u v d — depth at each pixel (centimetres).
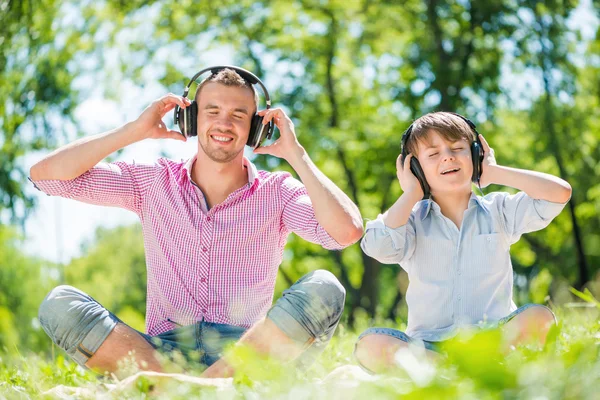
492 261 337
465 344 146
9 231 1722
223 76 345
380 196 1681
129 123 346
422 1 1492
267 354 289
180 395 206
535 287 1723
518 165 1516
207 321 330
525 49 1444
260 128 351
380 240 336
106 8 1482
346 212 339
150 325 340
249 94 347
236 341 310
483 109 1472
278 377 196
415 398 139
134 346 299
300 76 1616
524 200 341
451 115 351
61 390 255
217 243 336
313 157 1594
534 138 1495
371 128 1612
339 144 1577
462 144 343
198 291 332
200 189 347
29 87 1402
